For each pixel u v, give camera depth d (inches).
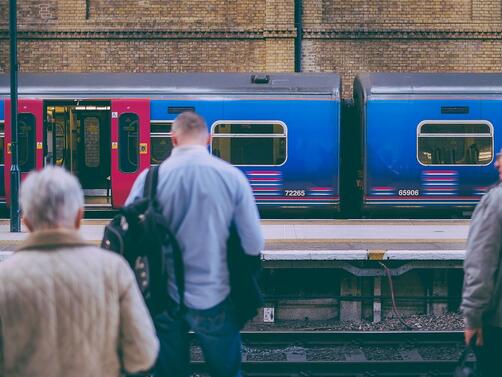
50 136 557.6
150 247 126.1
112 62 663.1
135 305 88.9
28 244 86.9
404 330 315.9
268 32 652.7
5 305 83.3
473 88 515.8
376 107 514.0
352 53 661.3
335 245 338.6
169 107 515.5
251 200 131.3
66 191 87.5
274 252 309.3
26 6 661.3
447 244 346.3
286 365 249.6
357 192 536.7
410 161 515.2
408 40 663.8
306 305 339.9
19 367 84.0
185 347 136.5
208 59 661.9
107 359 87.1
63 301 84.4
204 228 128.6
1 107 517.7
